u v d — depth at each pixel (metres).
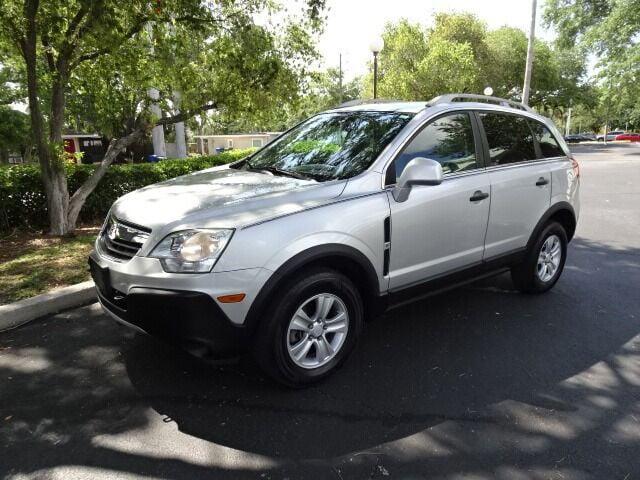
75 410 2.96
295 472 2.46
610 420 2.90
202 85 8.01
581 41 29.28
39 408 2.98
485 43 36.25
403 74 25.28
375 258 3.35
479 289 5.13
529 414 2.96
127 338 3.89
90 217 8.16
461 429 2.80
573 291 5.09
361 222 3.22
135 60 7.09
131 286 2.91
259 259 2.83
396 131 3.67
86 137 34.22
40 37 6.77
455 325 4.22
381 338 3.96
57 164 6.73
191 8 6.74
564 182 4.84
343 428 2.80
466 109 4.09
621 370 3.49
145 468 2.48
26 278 4.91
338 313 3.29
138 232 3.02
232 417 2.90
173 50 7.16
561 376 3.40
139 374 3.37
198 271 2.76
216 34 7.50
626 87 26.30
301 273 3.04
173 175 9.41
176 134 15.12
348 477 2.43
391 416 2.92
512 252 4.44
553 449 2.64
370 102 4.56
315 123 4.43
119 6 5.84
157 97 8.83
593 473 2.46
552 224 4.82
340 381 3.30
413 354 3.69
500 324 4.24
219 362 2.94
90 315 4.33
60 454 2.59
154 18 6.46
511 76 41.75
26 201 7.16
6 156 29.47
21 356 3.61
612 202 10.83
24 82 14.15
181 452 2.60
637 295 4.99
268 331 2.93
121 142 7.51
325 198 3.18
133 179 8.62
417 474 2.45
